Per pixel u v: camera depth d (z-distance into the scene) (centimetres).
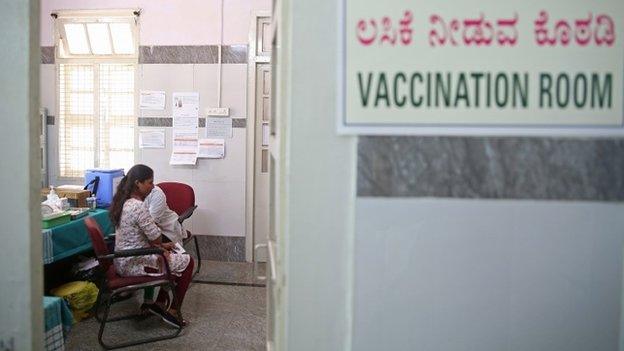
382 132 103
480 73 102
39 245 128
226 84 448
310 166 104
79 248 319
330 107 103
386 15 102
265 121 452
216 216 459
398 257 105
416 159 103
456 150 103
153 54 452
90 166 473
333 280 105
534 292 104
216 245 461
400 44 102
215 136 453
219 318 316
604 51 102
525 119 102
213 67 448
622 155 103
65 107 470
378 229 104
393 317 105
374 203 104
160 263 290
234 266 440
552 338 105
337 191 104
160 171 461
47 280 330
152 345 275
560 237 104
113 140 468
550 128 102
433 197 104
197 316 319
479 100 102
